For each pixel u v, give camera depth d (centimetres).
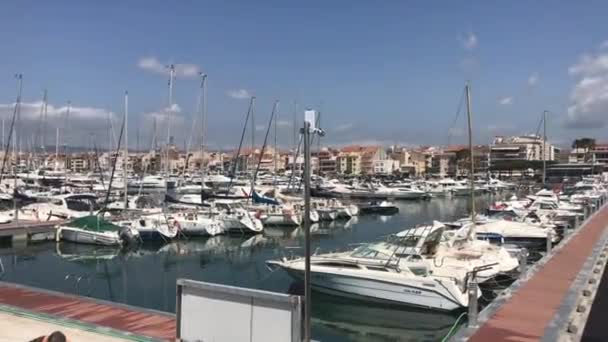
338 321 1557
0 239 2998
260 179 7469
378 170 16125
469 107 2859
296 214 3928
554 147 15338
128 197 4397
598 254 1955
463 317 1488
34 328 906
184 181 5706
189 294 752
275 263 1892
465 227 2250
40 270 2402
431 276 1554
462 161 13288
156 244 3136
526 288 1364
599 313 1320
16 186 4884
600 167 10950
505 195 7944
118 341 839
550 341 923
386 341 1394
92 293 1923
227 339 718
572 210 3709
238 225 3447
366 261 1709
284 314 680
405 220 4784
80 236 2994
